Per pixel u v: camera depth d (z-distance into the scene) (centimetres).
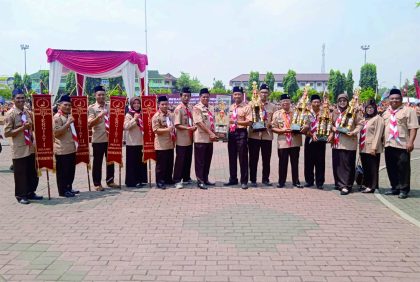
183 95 872
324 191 833
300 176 1022
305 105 841
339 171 823
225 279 417
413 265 453
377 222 614
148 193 808
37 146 736
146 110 851
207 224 601
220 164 1236
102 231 570
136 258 472
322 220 623
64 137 763
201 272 434
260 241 529
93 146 830
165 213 660
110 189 848
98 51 1452
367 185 827
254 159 880
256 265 452
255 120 845
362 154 830
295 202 736
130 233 561
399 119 775
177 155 865
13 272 435
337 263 458
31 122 740
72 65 1433
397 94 782
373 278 420
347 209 689
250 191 830
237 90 860
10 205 715
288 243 521
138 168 874
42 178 966
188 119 877
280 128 860
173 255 481
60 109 773
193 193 809
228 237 544
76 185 895
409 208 697
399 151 774
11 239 539
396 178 796
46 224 603
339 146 815
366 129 810
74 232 566
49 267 448
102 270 439
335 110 852
